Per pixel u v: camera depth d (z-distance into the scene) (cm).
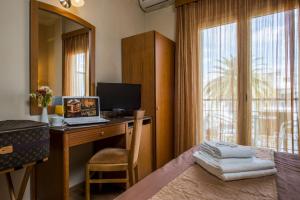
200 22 281
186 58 290
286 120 225
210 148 113
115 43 280
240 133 251
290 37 222
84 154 235
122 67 289
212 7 272
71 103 193
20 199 150
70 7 214
